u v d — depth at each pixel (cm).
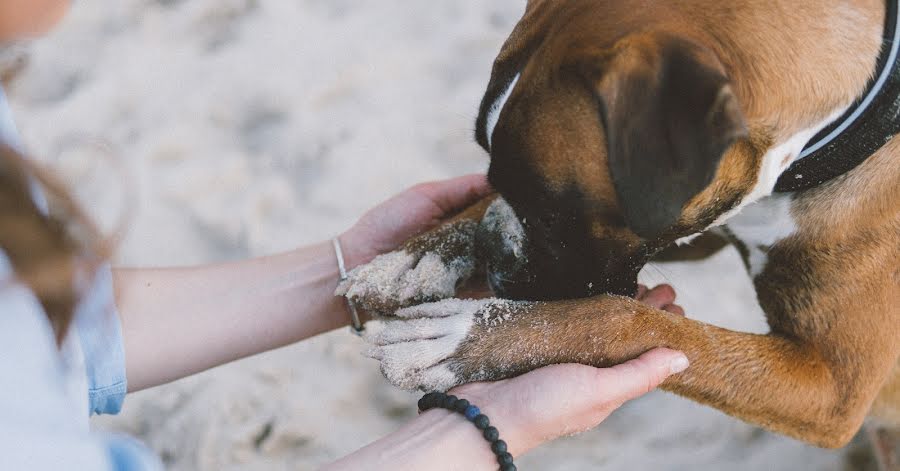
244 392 115
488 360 84
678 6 81
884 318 89
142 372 90
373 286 90
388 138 138
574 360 84
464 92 143
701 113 74
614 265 88
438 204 103
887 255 88
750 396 88
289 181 134
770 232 91
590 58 78
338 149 138
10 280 56
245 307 93
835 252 89
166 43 153
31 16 57
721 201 86
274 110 142
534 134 81
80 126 141
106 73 148
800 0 83
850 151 85
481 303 86
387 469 74
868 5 84
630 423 115
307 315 95
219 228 130
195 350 91
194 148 138
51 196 59
